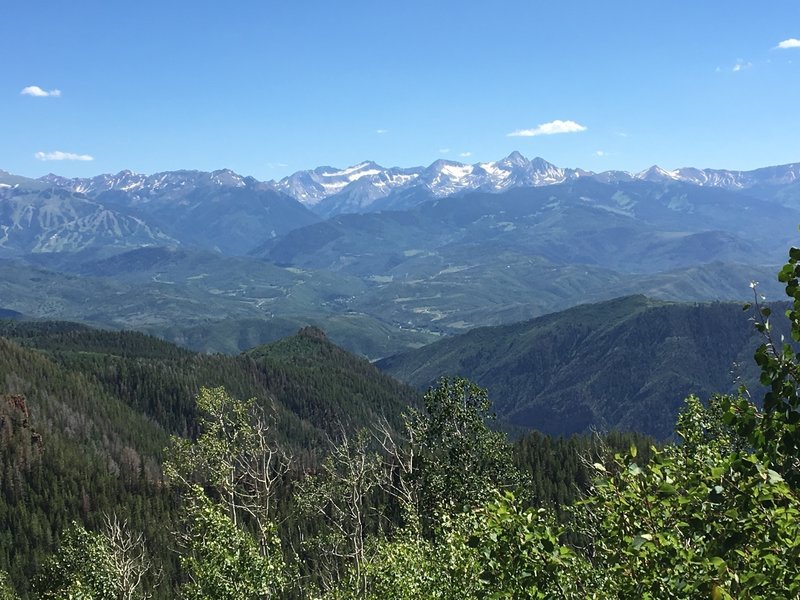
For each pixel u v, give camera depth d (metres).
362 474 54.66
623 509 13.66
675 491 12.60
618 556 14.39
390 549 37.00
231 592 40.53
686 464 17.72
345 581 43.16
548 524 14.95
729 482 12.05
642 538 12.24
